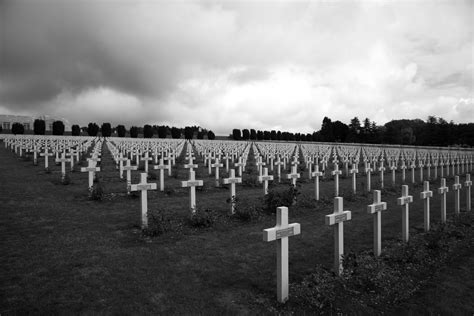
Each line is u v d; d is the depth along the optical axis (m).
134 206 10.71
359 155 33.75
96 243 7.18
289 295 5.08
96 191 11.35
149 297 4.95
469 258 7.00
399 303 5.08
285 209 5.08
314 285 5.41
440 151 45.00
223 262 6.39
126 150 27.94
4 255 6.39
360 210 11.32
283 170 22.20
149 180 16.20
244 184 15.76
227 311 4.62
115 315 4.44
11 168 18.91
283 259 4.96
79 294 4.96
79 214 9.51
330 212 10.90
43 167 19.56
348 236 8.31
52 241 7.20
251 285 5.47
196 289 5.26
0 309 4.48
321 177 19.41
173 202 11.54
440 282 5.85
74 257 6.37
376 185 17.09
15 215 9.16
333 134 92.94
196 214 8.95
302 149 40.41
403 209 7.88
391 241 7.98
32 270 5.75
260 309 4.71
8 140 36.31
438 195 14.75
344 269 5.85
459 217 10.16
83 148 28.59
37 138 42.00
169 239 7.64
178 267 6.09
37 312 4.43
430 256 7.02
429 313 4.82
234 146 40.84
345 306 4.82
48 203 10.68
